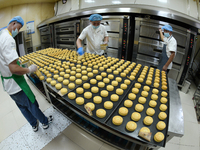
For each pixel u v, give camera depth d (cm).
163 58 234
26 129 165
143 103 114
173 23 266
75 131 160
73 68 181
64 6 469
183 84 280
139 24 283
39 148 140
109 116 97
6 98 242
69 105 120
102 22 323
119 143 114
